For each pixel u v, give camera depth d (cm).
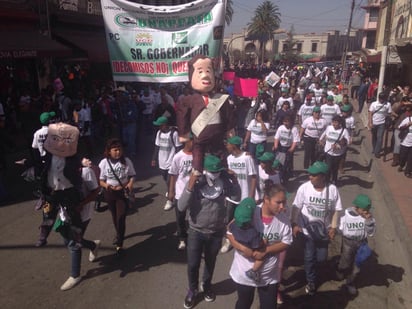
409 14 2106
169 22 662
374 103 1105
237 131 1127
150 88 1467
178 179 559
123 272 527
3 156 955
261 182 582
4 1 1390
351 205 792
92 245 540
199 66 441
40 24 1546
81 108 1102
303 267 547
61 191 472
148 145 1282
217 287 496
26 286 493
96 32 1972
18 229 650
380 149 1117
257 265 362
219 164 405
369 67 3266
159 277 516
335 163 834
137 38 679
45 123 688
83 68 1914
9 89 1367
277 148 846
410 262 548
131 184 552
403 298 486
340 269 488
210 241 429
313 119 919
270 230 368
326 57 8075
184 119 452
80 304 459
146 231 652
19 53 1261
